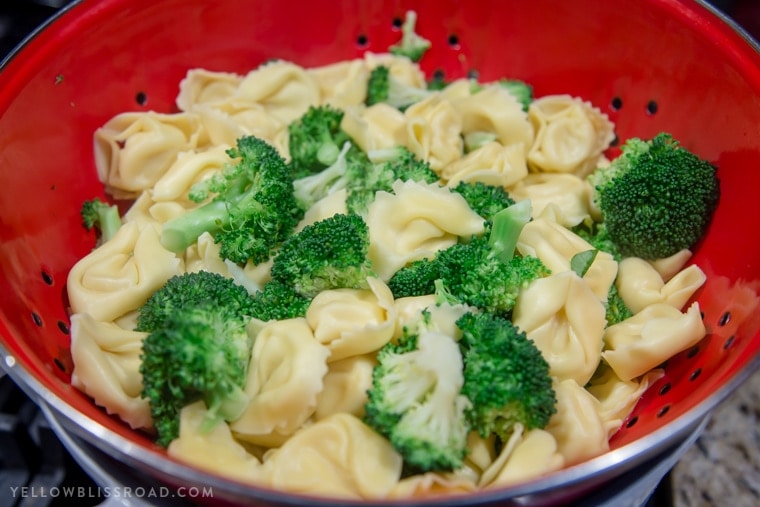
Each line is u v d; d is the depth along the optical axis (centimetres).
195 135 44
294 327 36
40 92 39
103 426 32
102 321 38
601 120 44
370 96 46
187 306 35
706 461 44
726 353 35
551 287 37
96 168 42
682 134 41
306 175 43
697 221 39
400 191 39
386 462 33
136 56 42
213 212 40
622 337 38
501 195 41
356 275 37
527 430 34
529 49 46
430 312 35
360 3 46
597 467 30
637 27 41
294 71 46
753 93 38
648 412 37
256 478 33
